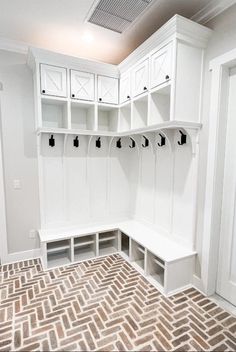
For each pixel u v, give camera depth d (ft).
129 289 7.29
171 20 6.08
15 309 6.34
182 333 5.54
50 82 8.22
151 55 7.39
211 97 6.60
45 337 5.39
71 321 5.89
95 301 6.69
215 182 6.66
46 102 8.91
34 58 7.97
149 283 7.64
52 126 9.39
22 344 5.20
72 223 9.97
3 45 8.38
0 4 6.41
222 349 5.12
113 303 6.60
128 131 8.87
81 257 9.56
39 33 7.98
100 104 9.29
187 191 7.63
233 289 6.63
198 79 6.83
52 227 9.55
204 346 5.19
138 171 10.48
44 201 9.34
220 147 6.61
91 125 9.66
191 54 6.60
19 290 7.22
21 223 9.30
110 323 5.83
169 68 6.57
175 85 6.42
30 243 9.55
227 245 6.79
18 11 6.75
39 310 6.30
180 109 6.60
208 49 6.71
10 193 8.99
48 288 7.33
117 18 7.10
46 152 9.25
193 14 6.83
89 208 10.36
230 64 6.24
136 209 10.85
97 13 6.86
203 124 6.93
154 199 9.41
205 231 6.98
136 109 8.73
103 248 10.48
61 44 8.72
